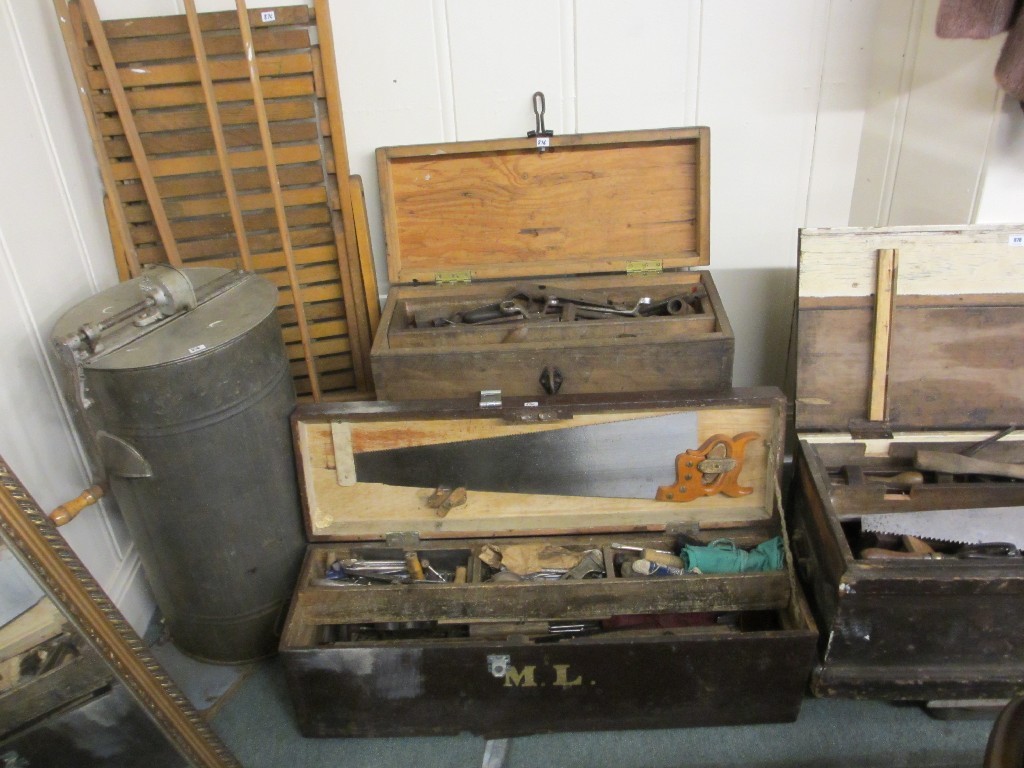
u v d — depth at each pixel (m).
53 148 1.73
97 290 1.88
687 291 2.02
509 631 1.71
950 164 1.74
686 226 2.03
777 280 2.23
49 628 1.28
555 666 1.55
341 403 1.73
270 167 1.86
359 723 1.66
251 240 2.01
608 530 1.81
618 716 1.64
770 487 1.76
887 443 1.81
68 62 1.80
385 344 1.83
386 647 1.53
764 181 2.09
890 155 1.93
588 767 1.61
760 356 2.35
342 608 1.69
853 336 1.80
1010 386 1.79
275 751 1.68
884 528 1.68
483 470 1.77
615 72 1.95
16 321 1.56
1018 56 1.40
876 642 1.54
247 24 1.73
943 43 1.70
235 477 1.60
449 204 2.02
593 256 2.05
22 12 1.64
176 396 1.46
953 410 1.82
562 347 1.78
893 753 1.61
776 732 1.66
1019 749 0.86
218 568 1.69
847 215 2.14
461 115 1.99
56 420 1.70
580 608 1.70
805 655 1.54
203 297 1.61
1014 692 1.57
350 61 1.91
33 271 1.62
